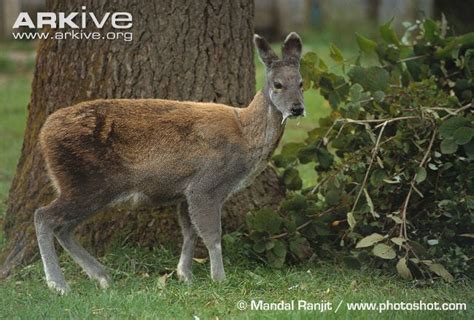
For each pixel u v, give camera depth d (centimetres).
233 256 1220
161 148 1123
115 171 1115
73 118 1113
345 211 1228
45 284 1141
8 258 1250
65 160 1105
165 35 1252
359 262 1197
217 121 1141
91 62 1261
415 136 1219
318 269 1198
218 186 1138
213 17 1266
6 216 1300
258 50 1152
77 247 1138
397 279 1174
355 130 1275
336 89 1328
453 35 1415
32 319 991
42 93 1292
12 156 1897
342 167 1236
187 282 1141
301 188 1334
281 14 3180
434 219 1217
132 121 1123
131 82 1252
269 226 1197
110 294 1070
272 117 1147
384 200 1230
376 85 1273
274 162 1312
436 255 1183
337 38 3016
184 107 1148
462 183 1210
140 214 1241
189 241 1166
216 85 1269
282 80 1134
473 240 1209
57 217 1108
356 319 1008
